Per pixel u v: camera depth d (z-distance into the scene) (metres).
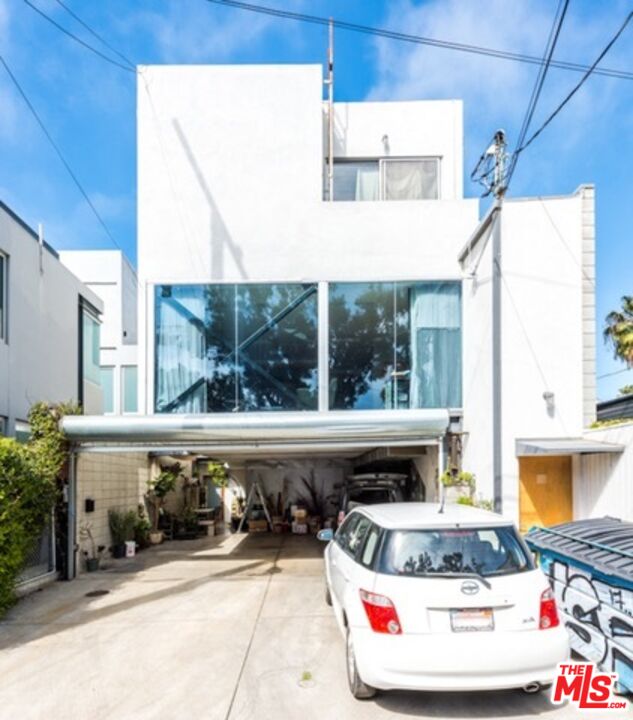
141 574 8.52
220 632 5.44
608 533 4.73
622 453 6.36
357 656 3.66
